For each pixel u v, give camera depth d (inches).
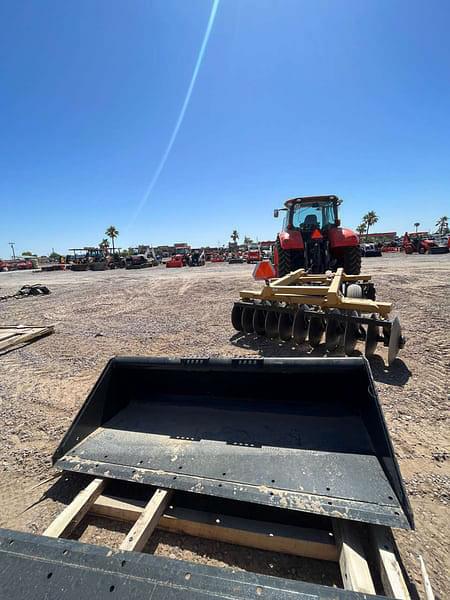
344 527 50.8
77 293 419.5
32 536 43.9
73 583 37.9
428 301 242.8
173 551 53.9
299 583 36.6
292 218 288.7
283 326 157.2
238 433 73.3
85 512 58.1
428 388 105.6
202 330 195.8
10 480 73.0
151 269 990.4
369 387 66.6
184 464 64.8
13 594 37.4
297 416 76.1
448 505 61.1
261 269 167.8
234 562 51.6
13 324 240.4
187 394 87.1
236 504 59.4
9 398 116.3
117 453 69.7
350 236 259.6
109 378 84.5
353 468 60.1
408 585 47.3
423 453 75.7
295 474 60.1
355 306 129.5
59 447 69.0
